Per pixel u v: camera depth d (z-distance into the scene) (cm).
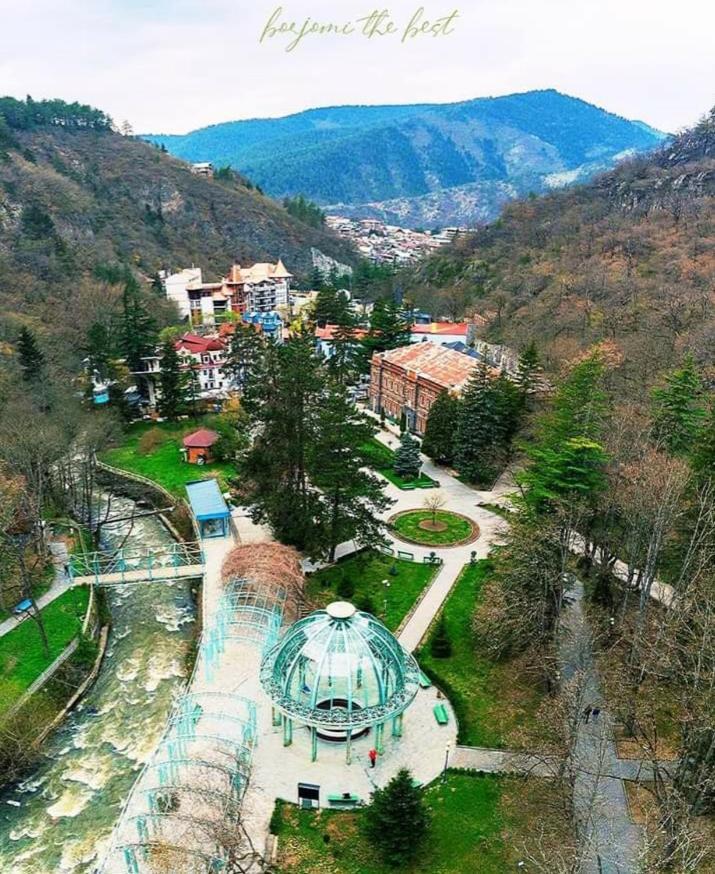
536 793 3997
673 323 9431
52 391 9281
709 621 3747
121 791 4425
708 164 17938
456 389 9606
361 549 7031
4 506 6425
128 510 8744
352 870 3594
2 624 5838
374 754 4284
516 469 8275
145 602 6719
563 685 4603
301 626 4534
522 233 19338
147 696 5344
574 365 7700
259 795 4056
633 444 5903
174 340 13362
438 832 3800
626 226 15962
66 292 13950
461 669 5188
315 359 6962
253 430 8694
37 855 3981
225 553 6994
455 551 7062
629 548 5475
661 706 4550
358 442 6316
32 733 4803
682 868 2958
